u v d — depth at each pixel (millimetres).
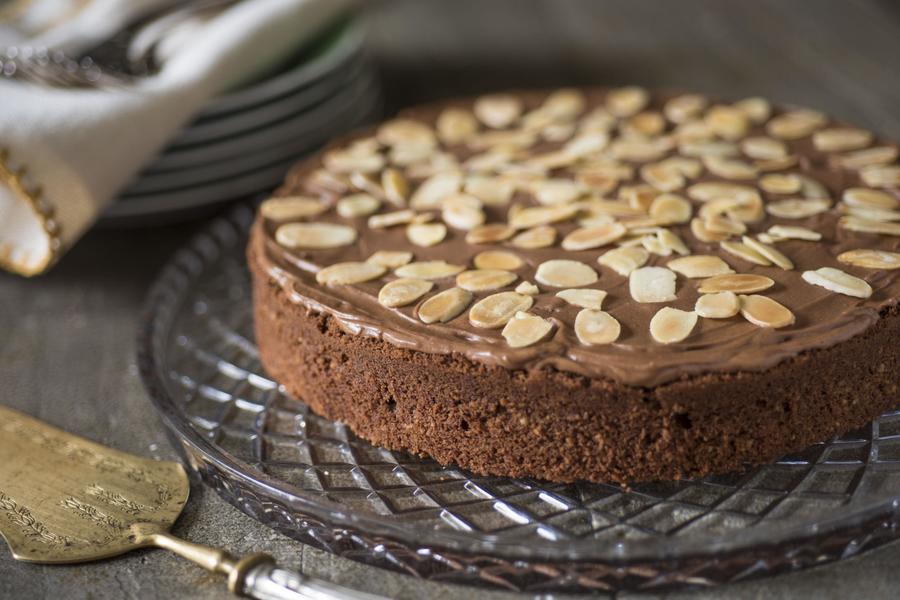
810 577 540
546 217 627
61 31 717
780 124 695
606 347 556
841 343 560
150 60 715
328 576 547
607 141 689
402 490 571
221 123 703
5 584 548
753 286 575
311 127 733
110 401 636
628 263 594
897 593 532
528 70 872
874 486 555
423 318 574
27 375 652
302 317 596
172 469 591
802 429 569
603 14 960
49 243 656
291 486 557
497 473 576
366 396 589
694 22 938
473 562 534
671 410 554
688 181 653
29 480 581
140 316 657
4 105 652
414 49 909
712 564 529
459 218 631
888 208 622
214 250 714
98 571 553
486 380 562
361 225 635
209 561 542
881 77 846
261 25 710
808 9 952
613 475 566
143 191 706
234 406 617
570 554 522
